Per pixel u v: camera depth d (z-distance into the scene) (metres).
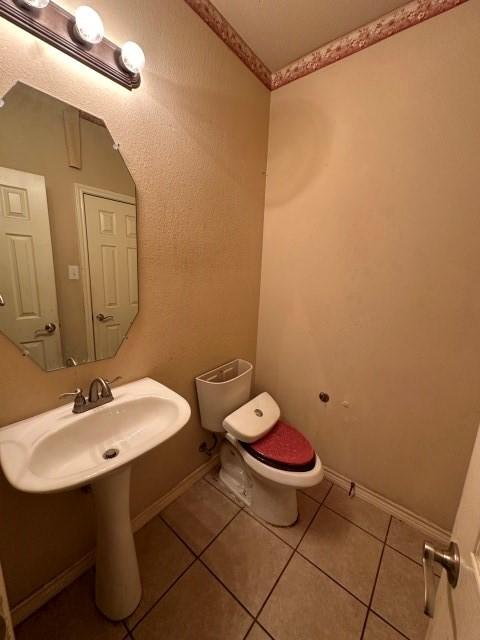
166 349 1.27
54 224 0.85
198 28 1.12
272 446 1.31
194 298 1.35
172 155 1.12
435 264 1.16
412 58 1.10
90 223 0.93
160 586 1.06
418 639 0.94
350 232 1.36
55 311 0.89
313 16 1.17
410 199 1.18
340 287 1.44
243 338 1.73
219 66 1.23
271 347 1.79
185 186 1.20
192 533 1.28
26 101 0.74
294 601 1.03
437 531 1.31
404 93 1.14
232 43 1.26
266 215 1.67
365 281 1.35
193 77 1.14
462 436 1.20
